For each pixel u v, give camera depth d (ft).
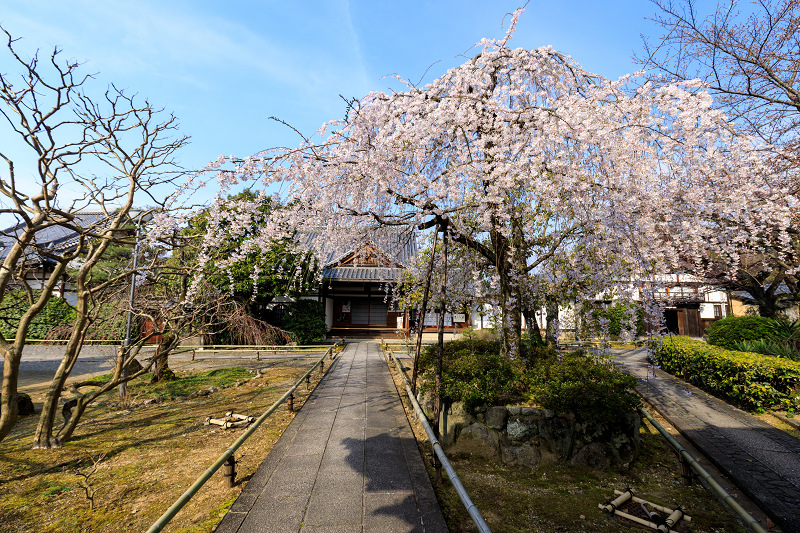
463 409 17.51
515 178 16.90
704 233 17.04
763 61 23.66
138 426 20.45
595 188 16.38
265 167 15.55
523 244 22.43
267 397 26.17
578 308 20.88
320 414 21.98
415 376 20.79
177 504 9.41
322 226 20.71
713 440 18.26
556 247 21.48
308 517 11.12
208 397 26.71
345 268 67.77
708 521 12.47
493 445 16.75
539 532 11.53
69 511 11.84
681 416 21.48
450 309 28.02
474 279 26.13
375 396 26.35
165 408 24.02
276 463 15.07
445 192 16.70
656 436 20.02
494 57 18.53
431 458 16.38
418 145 16.81
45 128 15.92
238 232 18.10
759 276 32.94
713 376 24.85
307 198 18.03
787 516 12.14
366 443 17.31
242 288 48.21
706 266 23.00
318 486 13.12
